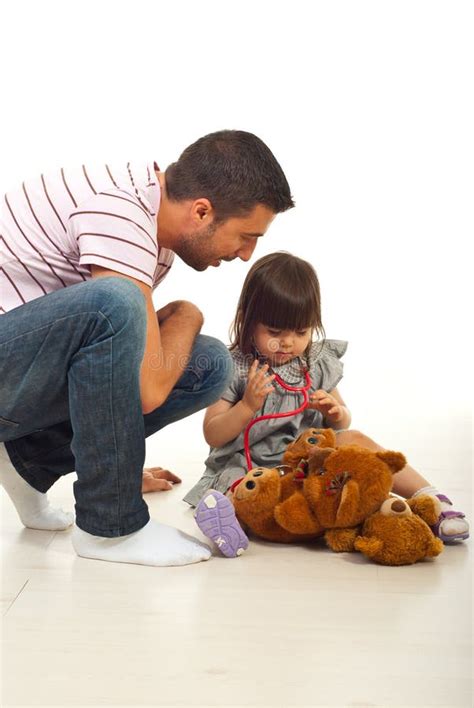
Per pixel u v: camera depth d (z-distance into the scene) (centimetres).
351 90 495
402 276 473
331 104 494
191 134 471
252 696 100
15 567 140
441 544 143
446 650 111
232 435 171
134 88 466
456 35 494
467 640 114
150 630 117
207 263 151
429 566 142
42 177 150
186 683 103
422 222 499
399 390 307
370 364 350
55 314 135
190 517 167
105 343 133
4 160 455
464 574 138
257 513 152
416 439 236
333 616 121
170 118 469
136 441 139
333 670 106
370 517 146
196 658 109
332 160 497
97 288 134
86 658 109
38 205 146
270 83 487
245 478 155
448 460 212
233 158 142
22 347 137
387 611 123
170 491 186
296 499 150
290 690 101
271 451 176
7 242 147
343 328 410
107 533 142
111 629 117
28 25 459
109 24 463
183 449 230
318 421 181
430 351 373
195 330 157
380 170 498
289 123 493
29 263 145
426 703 99
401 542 141
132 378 136
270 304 171
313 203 498
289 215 500
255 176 142
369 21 489
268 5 480
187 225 145
